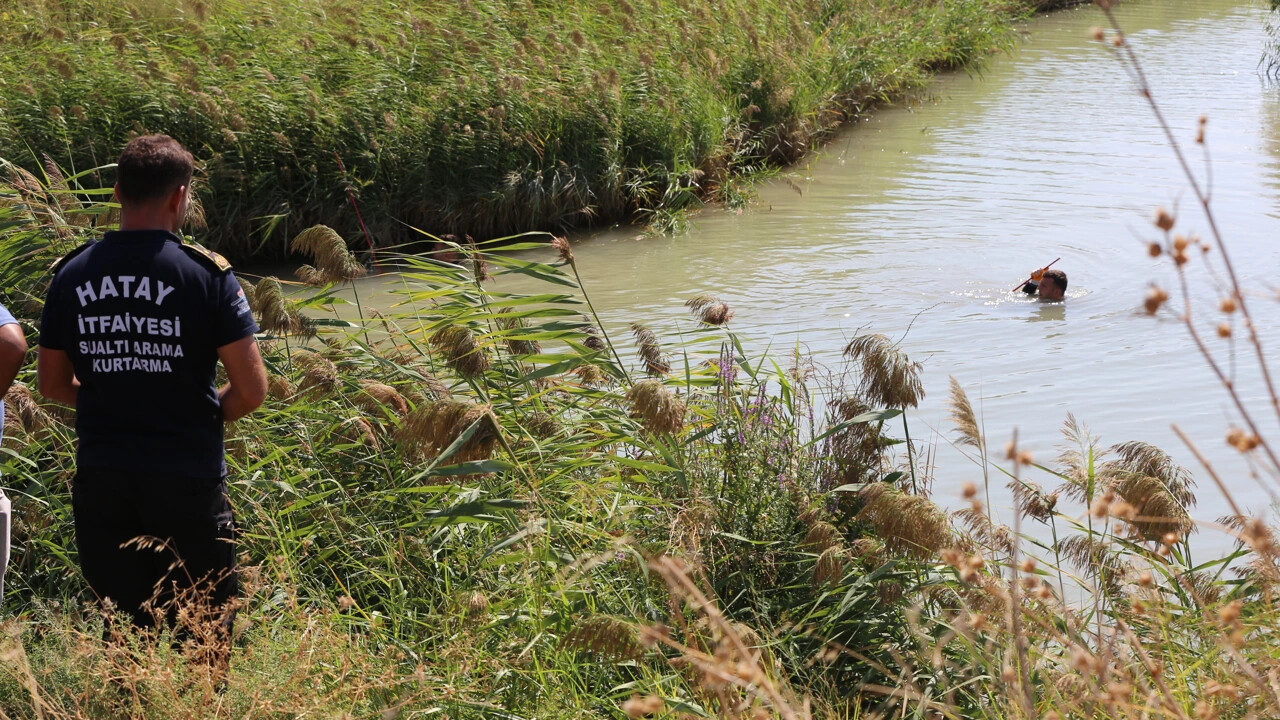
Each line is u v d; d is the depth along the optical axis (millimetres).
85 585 4508
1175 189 14859
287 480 4973
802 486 4965
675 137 15445
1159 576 4660
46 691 3363
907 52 22812
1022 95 22000
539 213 13867
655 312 10562
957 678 4023
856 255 12492
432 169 13547
